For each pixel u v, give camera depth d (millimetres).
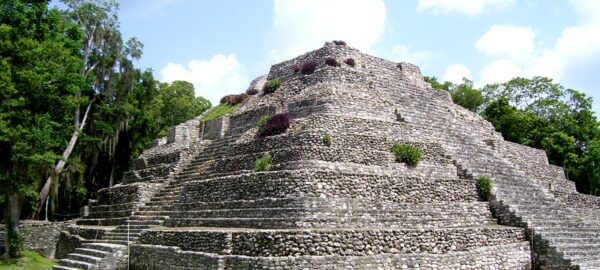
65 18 38125
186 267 19359
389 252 18172
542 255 21578
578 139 50844
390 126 26438
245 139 27812
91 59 39344
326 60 34250
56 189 35062
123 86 40594
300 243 16938
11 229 27125
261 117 30953
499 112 50969
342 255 17250
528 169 34250
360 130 25312
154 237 22531
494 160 28297
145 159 35906
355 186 20734
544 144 46875
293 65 37531
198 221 23234
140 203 29219
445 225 21969
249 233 17641
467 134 31281
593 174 45250
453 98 55781
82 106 40938
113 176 45875
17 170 25797
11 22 27578
